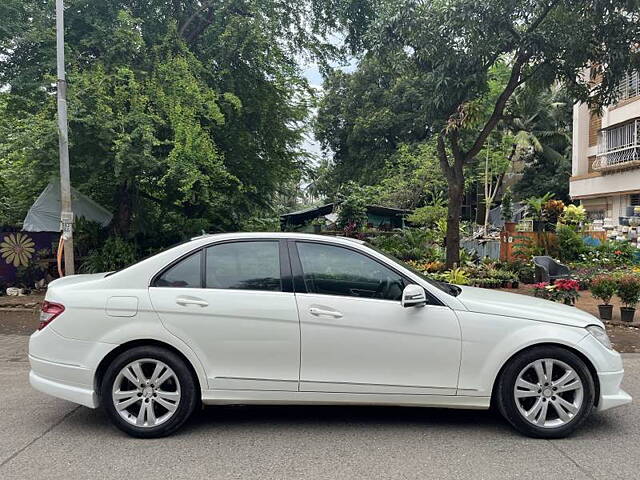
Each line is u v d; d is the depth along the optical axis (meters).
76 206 13.56
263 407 5.09
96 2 12.24
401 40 11.55
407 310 4.35
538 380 4.32
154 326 4.31
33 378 4.44
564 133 34.56
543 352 4.30
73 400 4.33
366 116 35.94
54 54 11.45
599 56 10.77
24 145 10.66
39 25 11.45
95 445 4.19
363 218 23.61
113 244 13.04
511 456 3.97
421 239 17.70
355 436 4.36
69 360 4.34
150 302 4.35
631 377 6.19
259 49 13.35
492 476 3.64
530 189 35.12
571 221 18.86
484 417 4.81
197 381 4.35
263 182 15.27
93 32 12.02
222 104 13.04
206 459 3.92
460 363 4.32
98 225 13.59
